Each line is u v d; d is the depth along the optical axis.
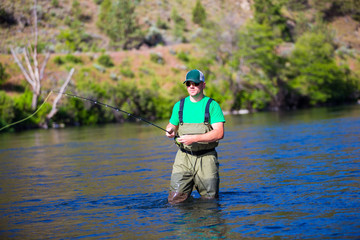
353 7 92.75
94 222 4.14
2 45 49.44
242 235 3.53
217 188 4.94
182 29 68.50
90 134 18.83
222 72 41.72
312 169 6.71
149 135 16.12
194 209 4.45
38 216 4.47
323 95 46.56
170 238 3.54
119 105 33.94
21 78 37.16
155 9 74.00
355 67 62.88
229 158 8.61
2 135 20.58
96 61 45.78
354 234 3.41
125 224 4.01
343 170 6.46
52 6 63.12
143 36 60.97
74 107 30.42
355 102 51.03
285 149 9.67
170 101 37.16
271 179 6.00
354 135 12.02
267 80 45.06
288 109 42.75
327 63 48.72
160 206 4.67
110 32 60.16
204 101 4.91
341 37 83.81
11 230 3.97
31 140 16.53
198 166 4.89
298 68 46.97
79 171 7.70
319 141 10.98
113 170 7.63
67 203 5.04
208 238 3.49
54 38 55.41
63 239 3.65
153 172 7.18
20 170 8.16
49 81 35.34
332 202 4.46
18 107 27.16
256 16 71.56
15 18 56.44
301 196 4.82
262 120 23.33
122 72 44.03
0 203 5.18
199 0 74.62
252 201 4.69
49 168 8.29
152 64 47.91
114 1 65.00
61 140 15.80
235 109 40.88
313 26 80.00
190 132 4.88
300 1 91.44
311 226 3.67
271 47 45.53
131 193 5.45
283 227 3.68
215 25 46.53
